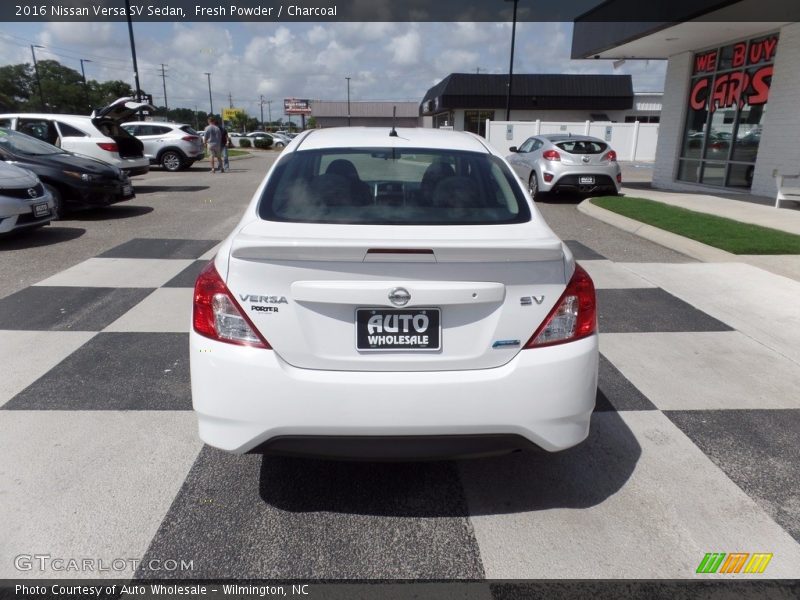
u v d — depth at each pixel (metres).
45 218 7.76
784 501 2.71
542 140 13.10
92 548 2.35
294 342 2.24
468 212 2.73
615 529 2.52
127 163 12.80
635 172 22.33
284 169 2.99
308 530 2.49
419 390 2.23
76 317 4.93
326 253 2.18
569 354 2.32
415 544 2.42
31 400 3.52
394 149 3.19
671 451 3.12
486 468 2.96
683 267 6.75
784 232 8.24
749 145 12.65
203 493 2.71
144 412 3.40
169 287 5.76
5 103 85.38
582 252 7.57
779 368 4.16
